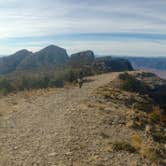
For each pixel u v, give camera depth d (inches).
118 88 2126.0
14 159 644.1
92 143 775.7
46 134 840.3
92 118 1058.1
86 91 1852.9
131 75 2797.7
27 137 816.3
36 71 5856.3
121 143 771.4
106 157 685.3
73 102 1393.9
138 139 855.7
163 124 1298.0
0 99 1683.1
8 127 943.7
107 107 1298.0
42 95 1759.4
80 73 2982.3
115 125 1005.2
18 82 3065.9
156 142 906.1
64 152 689.0
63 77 3181.6
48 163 623.5
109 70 4788.4
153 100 2073.1
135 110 1379.2
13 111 1229.1
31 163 621.6
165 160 739.4
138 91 2206.0
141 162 682.2
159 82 2618.1
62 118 1043.3
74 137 810.2
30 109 1261.1
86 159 660.1
